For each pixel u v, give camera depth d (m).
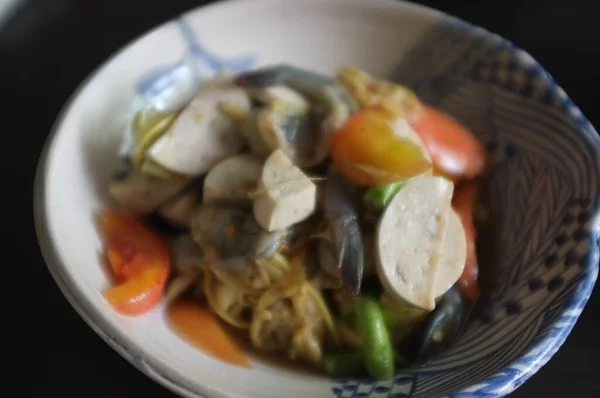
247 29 0.45
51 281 0.41
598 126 0.45
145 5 0.53
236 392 0.35
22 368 0.38
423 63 0.45
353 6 0.45
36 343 0.39
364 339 0.38
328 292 0.40
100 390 0.38
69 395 0.38
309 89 0.41
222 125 0.42
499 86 0.43
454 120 0.44
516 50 0.42
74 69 0.49
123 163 0.41
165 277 0.40
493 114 0.43
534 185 0.40
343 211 0.39
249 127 0.41
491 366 0.36
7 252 0.42
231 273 0.39
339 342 0.40
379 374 0.38
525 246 0.39
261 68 0.44
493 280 0.40
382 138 0.39
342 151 0.39
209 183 0.40
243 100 0.42
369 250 0.39
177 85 0.44
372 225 0.39
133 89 0.43
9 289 0.41
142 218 0.41
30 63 0.49
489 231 0.41
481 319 0.38
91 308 0.35
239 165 0.40
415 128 0.41
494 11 0.51
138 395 0.38
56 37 0.51
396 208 0.38
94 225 0.39
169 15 0.52
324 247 0.39
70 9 0.52
